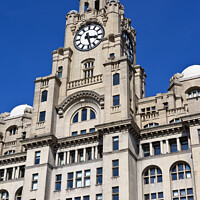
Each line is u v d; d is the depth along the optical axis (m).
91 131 62.41
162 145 58.34
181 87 68.56
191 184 54.09
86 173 58.91
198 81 67.94
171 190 54.72
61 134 63.56
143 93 74.81
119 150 56.69
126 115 59.53
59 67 71.19
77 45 73.00
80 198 57.09
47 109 65.12
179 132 58.09
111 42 70.12
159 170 57.03
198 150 53.75
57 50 72.94
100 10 75.69
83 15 76.38
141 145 59.62
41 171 59.62
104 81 65.25
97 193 56.41
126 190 53.62
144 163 57.81
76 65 70.75
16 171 65.00
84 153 60.53
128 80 63.31
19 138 70.19
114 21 72.69
